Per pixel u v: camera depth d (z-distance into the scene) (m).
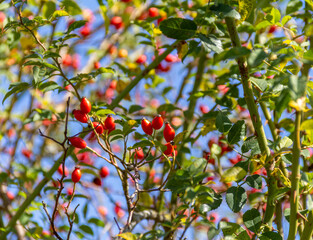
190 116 4.40
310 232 2.51
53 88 3.04
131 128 2.81
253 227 2.68
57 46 3.01
